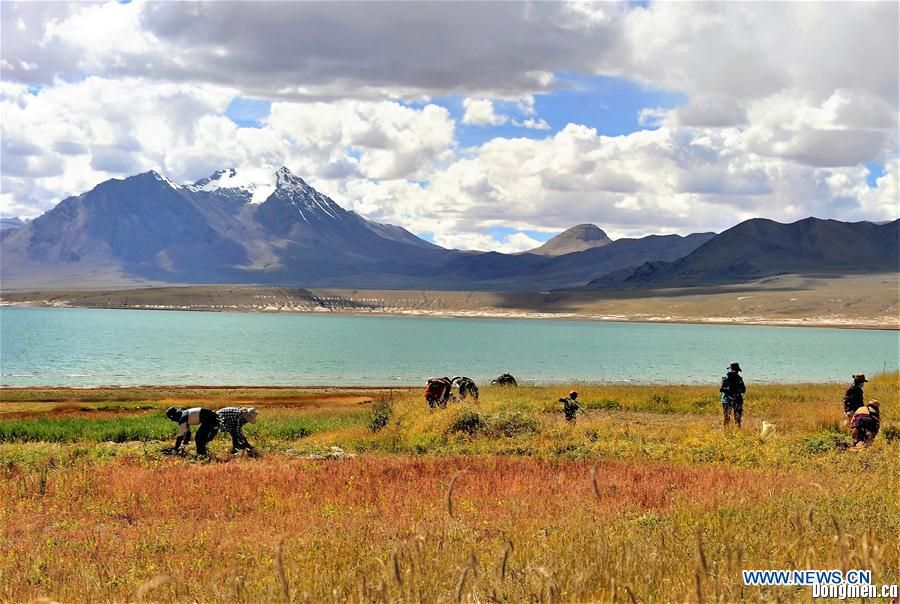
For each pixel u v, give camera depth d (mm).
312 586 7711
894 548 8672
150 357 97188
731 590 6875
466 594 6996
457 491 14586
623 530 10188
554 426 26328
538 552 8648
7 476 17359
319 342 140000
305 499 14133
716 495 12945
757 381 73750
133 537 11414
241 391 54438
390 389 58156
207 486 15695
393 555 6531
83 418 36094
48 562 9977
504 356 109375
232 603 7484
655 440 23859
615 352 123812
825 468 17609
